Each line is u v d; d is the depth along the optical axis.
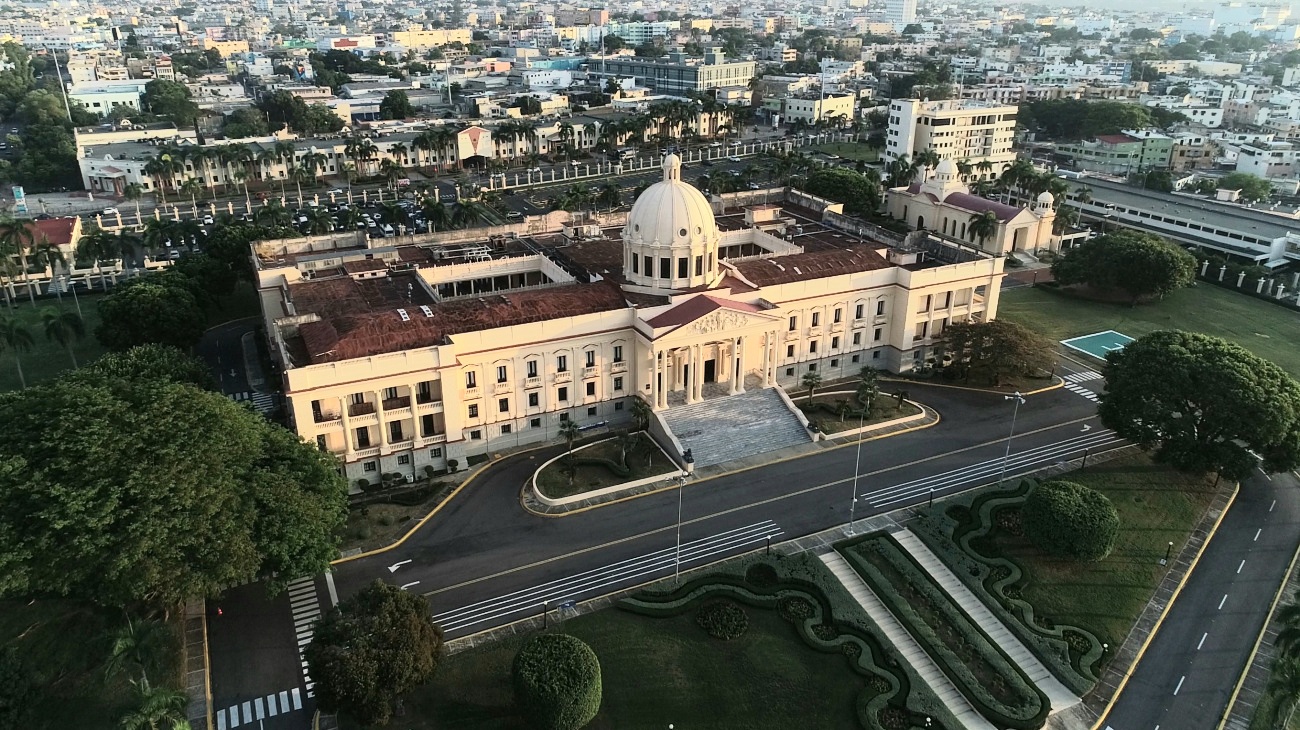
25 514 70.38
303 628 81.75
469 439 111.94
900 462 111.88
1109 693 76.38
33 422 77.69
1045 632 82.25
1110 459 111.75
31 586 70.38
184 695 66.25
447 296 136.75
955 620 82.94
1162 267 163.88
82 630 79.31
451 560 92.12
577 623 82.56
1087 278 170.75
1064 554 89.19
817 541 95.62
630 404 121.62
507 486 106.06
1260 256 192.88
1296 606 72.94
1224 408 98.44
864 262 136.38
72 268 180.25
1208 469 101.00
